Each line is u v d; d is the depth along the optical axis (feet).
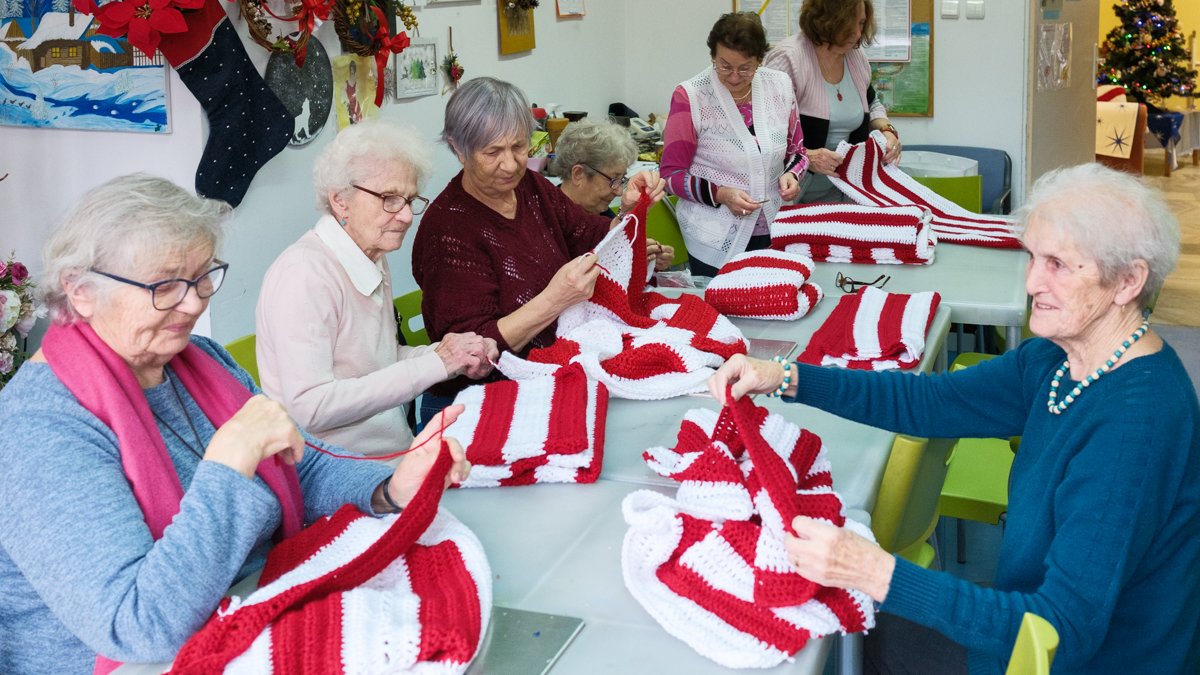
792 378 6.36
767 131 12.56
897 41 18.92
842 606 4.75
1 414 4.72
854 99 14.40
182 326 4.98
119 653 4.43
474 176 8.54
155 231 4.72
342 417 7.32
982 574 10.78
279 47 11.09
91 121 11.07
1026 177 18.97
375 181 7.30
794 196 12.32
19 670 5.00
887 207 11.73
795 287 9.46
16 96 11.30
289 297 7.26
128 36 9.78
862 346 8.21
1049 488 5.24
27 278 10.61
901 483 6.67
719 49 11.94
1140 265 5.05
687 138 12.67
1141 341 5.22
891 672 6.78
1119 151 34.73
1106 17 39.47
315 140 12.25
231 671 4.14
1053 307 5.24
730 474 5.28
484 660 4.47
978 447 9.73
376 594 4.52
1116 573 4.80
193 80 10.36
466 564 4.92
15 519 4.50
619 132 10.50
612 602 4.95
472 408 6.84
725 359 8.10
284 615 4.39
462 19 15.37
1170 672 5.26
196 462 5.31
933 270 11.24
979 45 18.60
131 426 4.81
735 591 4.81
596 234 9.65
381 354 7.84
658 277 10.98
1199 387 16.31
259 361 7.54
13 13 11.09
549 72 17.94
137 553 4.49
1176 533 5.07
